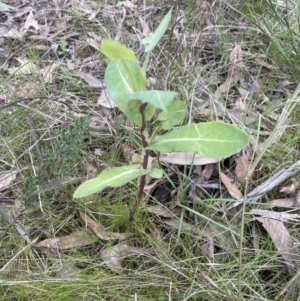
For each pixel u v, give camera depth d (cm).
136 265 52
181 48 77
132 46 81
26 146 64
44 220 55
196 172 60
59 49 83
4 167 62
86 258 52
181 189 57
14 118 67
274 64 76
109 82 44
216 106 68
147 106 44
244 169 59
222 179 58
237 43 81
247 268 50
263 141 64
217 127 44
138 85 44
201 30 75
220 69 75
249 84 74
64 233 55
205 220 55
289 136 63
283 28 79
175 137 45
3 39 85
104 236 54
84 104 70
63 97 71
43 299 48
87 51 82
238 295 47
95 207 56
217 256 52
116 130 65
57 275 51
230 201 55
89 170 60
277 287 49
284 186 58
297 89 62
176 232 54
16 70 72
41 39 85
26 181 53
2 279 49
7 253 53
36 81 74
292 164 60
